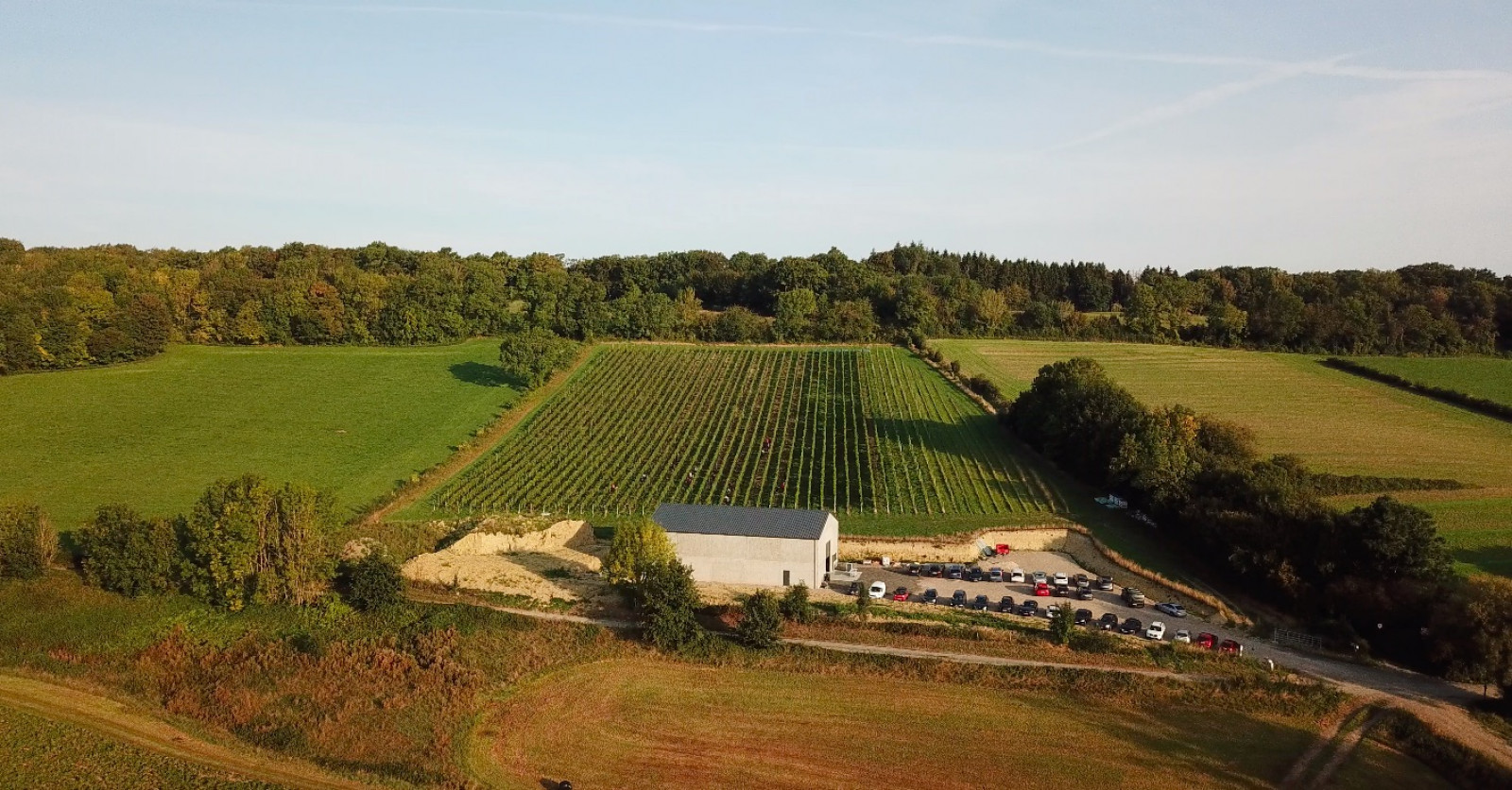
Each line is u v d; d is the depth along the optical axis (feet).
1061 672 231.09
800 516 318.45
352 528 345.51
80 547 281.74
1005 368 586.86
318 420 475.31
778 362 601.21
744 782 184.03
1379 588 253.85
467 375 556.51
